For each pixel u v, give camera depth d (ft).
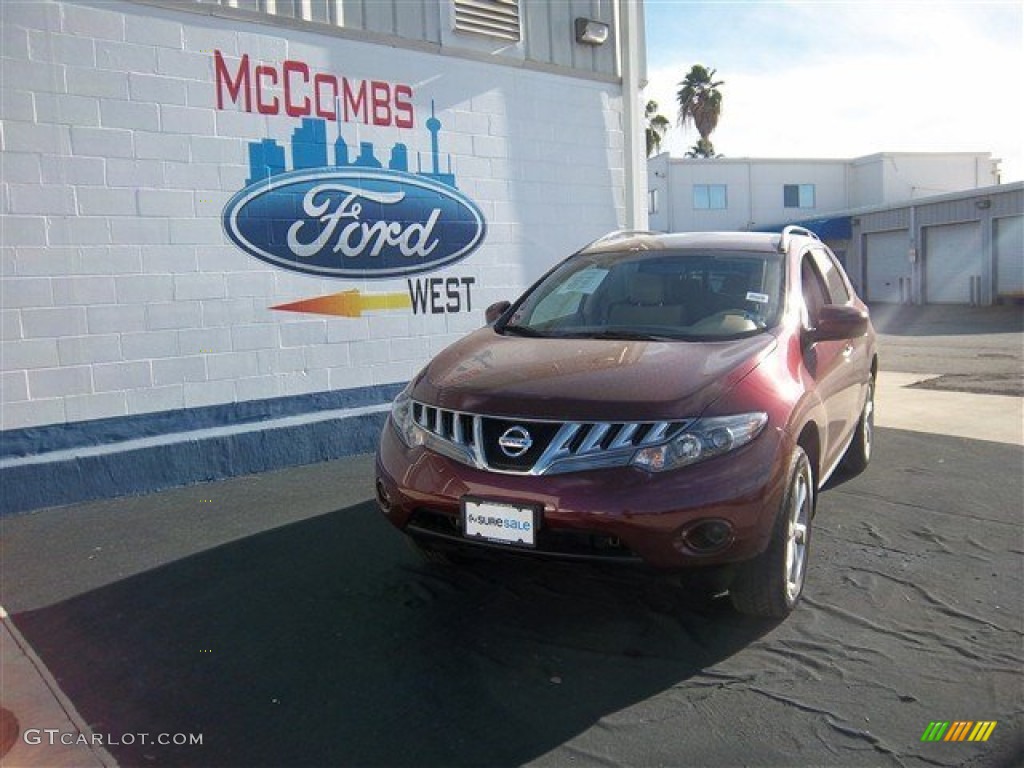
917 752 9.68
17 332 18.30
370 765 9.49
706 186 130.72
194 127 20.22
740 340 13.38
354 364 23.17
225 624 12.98
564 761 9.55
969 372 40.32
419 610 13.38
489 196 25.67
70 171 18.70
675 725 10.22
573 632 12.58
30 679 11.46
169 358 20.21
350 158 22.72
